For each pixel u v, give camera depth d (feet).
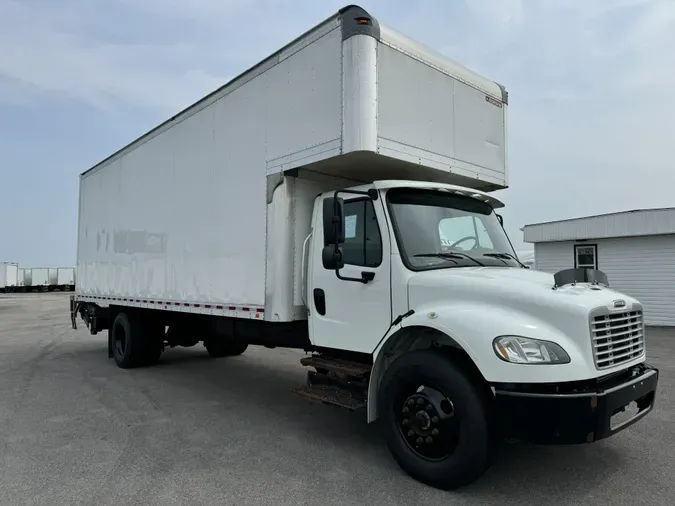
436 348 12.40
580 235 54.75
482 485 12.11
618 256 53.52
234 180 18.63
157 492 11.83
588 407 10.30
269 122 17.03
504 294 11.71
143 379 25.27
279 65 16.70
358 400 14.43
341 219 13.71
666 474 12.80
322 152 14.73
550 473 12.84
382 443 15.46
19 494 11.69
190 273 21.01
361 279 14.29
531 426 10.46
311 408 19.69
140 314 27.76
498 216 17.69
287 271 16.28
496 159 18.53
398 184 14.19
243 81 18.38
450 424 11.64
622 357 12.01
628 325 12.53
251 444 15.33
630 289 52.75
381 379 13.74
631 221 51.55
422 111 15.40
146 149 24.95
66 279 183.93
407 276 13.28
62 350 36.45
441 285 12.64
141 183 25.35
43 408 19.49
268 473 13.00
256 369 28.30
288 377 26.03
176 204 22.25
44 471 13.08
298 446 15.15
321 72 14.94
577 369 10.55
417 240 14.06
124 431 16.58
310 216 16.98
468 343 11.27
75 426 17.11
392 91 14.39
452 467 11.46
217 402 20.58
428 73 15.75
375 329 13.93
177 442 15.49
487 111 18.29
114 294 27.96
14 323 60.08
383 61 14.19
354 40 13.84
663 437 15.67
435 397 11.96
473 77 17.75
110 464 13.58
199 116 20.89
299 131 15.71
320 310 15.72
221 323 22.18
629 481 12.36
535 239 58.34
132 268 25.91
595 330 11.07
